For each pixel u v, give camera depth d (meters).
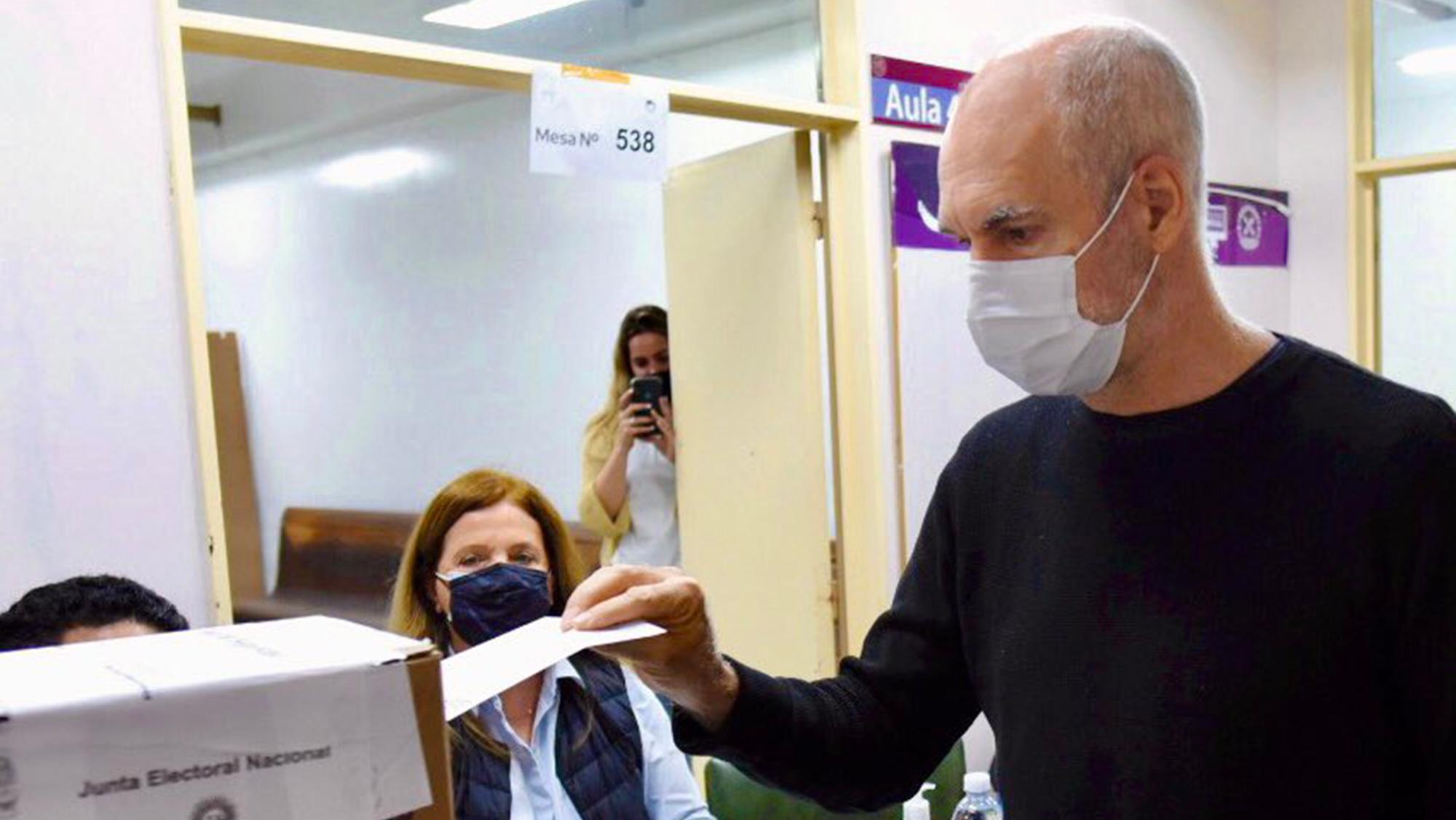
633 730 1.78
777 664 2.89
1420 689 0.92
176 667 0.57
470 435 4.96
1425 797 0.93
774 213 2.80
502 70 2.16
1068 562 1.08
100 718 0.52
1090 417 1.11
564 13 2.40
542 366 4.68
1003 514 1.17
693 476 3.07
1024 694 1.11
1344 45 4.16
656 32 2.65
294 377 5.68
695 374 3.03
